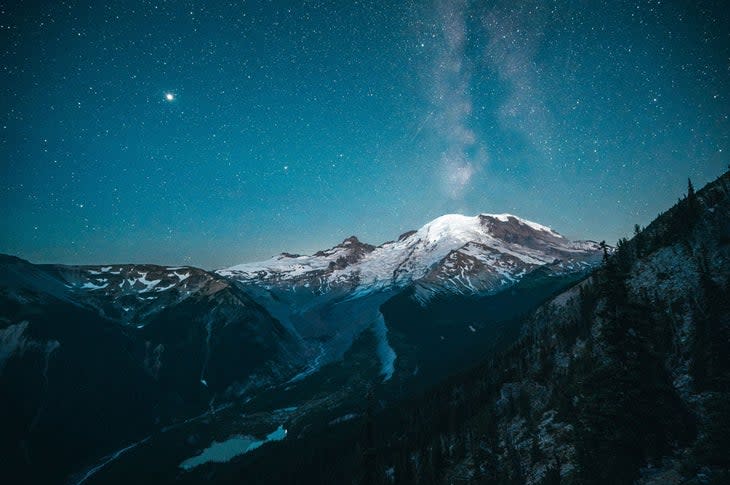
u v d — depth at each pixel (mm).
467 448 62344
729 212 62719
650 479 25797
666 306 52156
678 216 70812
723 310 41875
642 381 27062
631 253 75500
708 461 24734
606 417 27516
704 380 35562
